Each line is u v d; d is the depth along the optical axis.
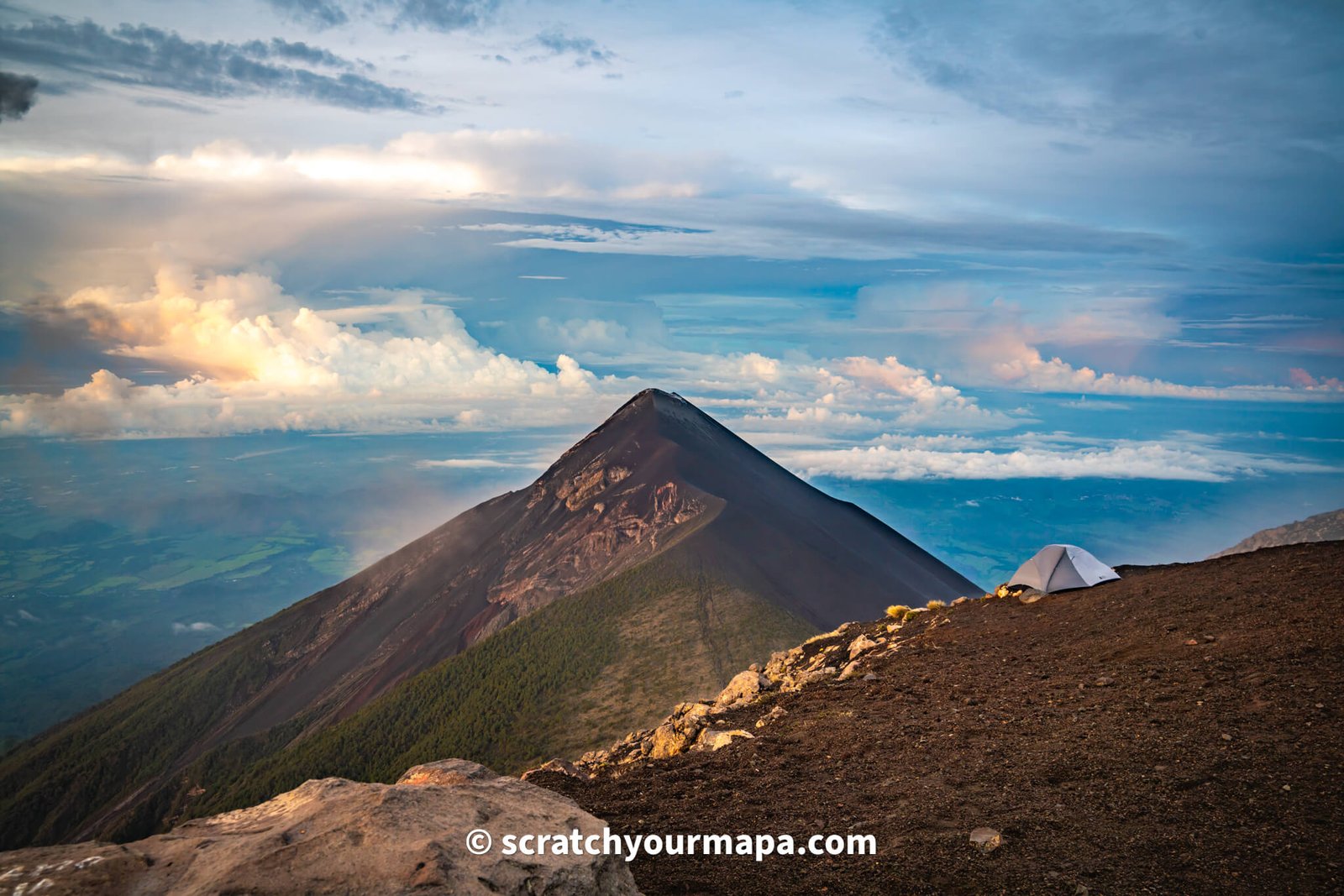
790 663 28.33
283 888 5.54
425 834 6.38
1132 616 22.12
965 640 24.38
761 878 10.04
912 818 11.63
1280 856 9.23
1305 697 13.78
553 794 8.04
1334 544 23.98
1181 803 10.91
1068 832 10.52
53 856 6.02
